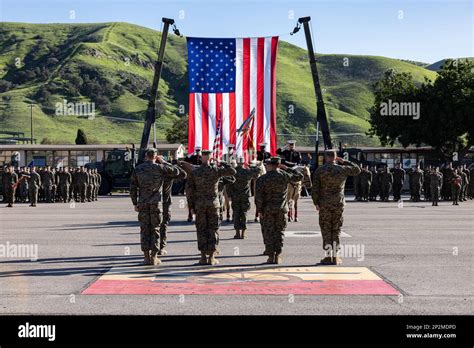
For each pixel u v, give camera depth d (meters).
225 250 15.72
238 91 26.08
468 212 29.92
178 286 11.11
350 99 186.38
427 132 59.59
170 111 170.75
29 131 140.25
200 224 13.46
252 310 9.34
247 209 18.36
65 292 10.62
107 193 50.06
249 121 25.98
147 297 10.23
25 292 10.62
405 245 16.75
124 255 14.81
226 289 10.84
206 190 13.41
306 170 23.86
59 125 148.12
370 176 40.50
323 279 11.74
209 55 26.16
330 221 13.41
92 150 56.31
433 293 10.52
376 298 10.14
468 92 59.22
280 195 13.52
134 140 142.62
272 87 26.05
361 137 152.75
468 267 13.11
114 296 10.30
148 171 13.41
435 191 35.81
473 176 44.72
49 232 20.14
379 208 33.03
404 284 11.26
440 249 15.94
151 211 13.36
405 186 56.00
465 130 59.59
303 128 157.50
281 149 24.89
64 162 56.31
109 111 161.50
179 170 13.52
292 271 12.59
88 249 15.87
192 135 25.92
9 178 35.44
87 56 193.12
